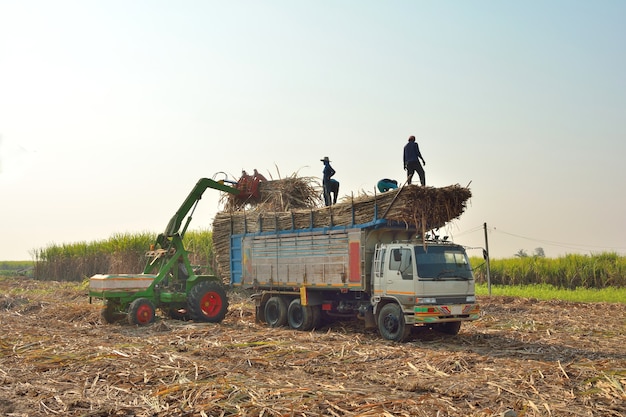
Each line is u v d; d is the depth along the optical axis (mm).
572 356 11766
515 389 8852
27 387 9359
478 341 13977
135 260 33781
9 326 17531
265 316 18297
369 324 15031
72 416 7746
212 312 18859
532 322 17047
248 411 7719
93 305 23234
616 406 7906
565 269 33844
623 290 29281
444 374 10039
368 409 7789
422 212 14367
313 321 16656
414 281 13602
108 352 12266
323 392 8672
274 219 18172
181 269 19766
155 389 9070
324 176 18859
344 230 15648
